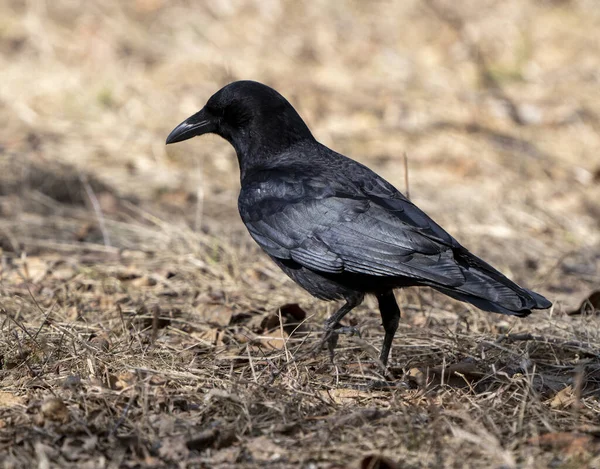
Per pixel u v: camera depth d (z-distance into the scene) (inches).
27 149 692.7
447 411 313.6
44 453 279.1
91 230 577.6
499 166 736.3
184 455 288.8
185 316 443.5
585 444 291.4
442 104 869.2
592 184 714.2
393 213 359.3
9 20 994.1
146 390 320.2
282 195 383.2
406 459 286.7
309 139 415.8
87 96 824.9
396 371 374.6
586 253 583.8
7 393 331.3
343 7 1096.8
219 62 930.7
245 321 444.5
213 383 344.8
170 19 1030.4
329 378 365.7
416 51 1002.7
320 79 918.4
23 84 843.4
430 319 445.1
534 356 394.6
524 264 561.0
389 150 757.3
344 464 284.4
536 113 853.8
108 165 695.1
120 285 478.3
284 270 392.2
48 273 498.6
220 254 535.5
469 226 609.0
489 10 1108.5
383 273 351.6
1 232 563.2
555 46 1024.2
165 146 743.1
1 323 405.4
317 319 442.9
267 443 297.9
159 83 872.9
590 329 421.4
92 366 346.0
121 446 292.5
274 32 1024.9
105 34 965.8
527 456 286.7
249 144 415.2
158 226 589.6
